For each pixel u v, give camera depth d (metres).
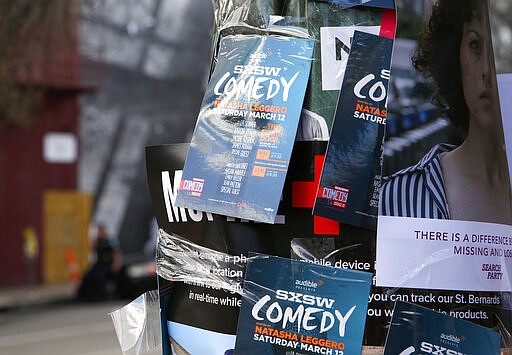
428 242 2.57
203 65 34.91
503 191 2.73
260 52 2.67
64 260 28.34
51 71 26.64
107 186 32.91
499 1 22.25
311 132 2.58
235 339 2.64
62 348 13.96
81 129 32.44
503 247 2.70
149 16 33.84
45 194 28.30
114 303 22.89
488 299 2.63
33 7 20.72
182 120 34.50
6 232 27.58
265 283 2.60
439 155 2.62
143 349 2.87
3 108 24.28
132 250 33.19
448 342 2.57
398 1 2.62
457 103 2.66
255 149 2.60
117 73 33.25
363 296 2.54
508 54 22.30
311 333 2.56
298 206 2.58
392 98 2.60
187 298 2.76
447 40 2.67
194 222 2.73
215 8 2.84
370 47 2.61
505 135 3.06
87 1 25.00
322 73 2.60
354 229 2.55
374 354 2.53
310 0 2.63
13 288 27.05
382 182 2.57
